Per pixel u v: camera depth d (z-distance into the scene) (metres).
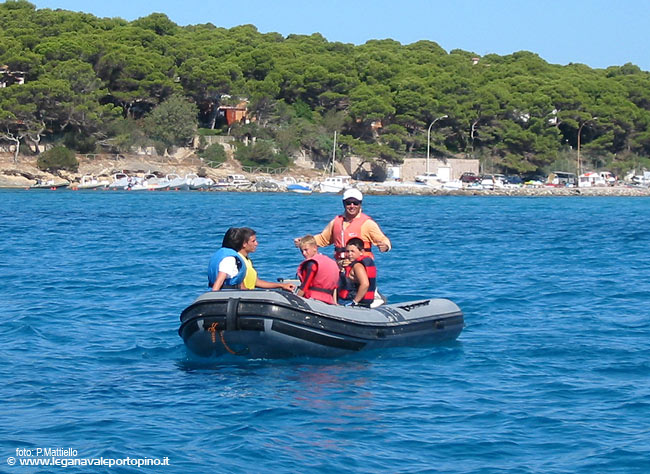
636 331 21.70
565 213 92.75
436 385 16.19
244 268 18.52
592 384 16.27
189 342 18.12
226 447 12.62
